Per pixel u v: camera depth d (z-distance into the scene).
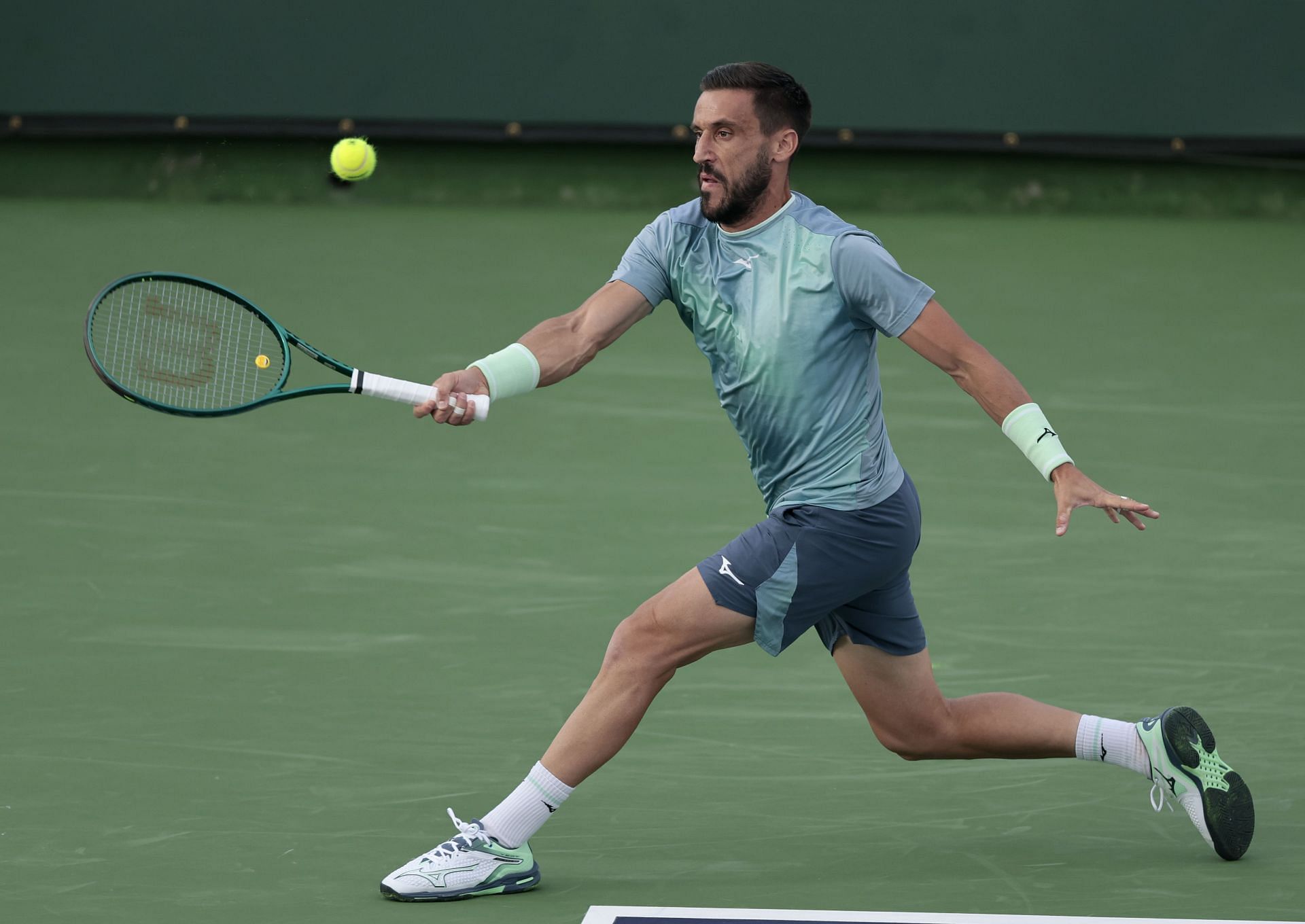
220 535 26.11
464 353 40.34
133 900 13.95
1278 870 14.66
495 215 61.12
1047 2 61.72
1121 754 15.09
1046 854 15.14
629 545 26.08
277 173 62.28
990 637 21.97
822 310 14.21
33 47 60.41
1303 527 27.55
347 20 61.00
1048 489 29.80
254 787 16.72
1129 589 24.11
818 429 14.29
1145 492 29.77
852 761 17.81
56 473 29.41
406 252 53.62
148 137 61.75
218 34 60.78
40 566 24.28
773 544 14.18
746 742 18.42
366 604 22.97
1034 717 15.23
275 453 31.23
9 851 15.02
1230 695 19.78
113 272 49.19
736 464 31.30
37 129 60.75
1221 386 38.84
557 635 21.81
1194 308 48.03
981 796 16.77
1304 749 17.95
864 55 61.56
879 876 14.59
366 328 42.91
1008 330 44.97
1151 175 63.59
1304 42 61.94
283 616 22.38
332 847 15.21
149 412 34.00
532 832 14.19
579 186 63.16
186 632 21.66
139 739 17.98
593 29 61.25
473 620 22.38
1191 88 62.31
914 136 62.03
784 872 14.68
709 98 14.25
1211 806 14.67
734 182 14.22
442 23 61.06
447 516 27.55
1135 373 40.16
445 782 16.92
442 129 61.72
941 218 62.44
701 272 14.70
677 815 16.22
